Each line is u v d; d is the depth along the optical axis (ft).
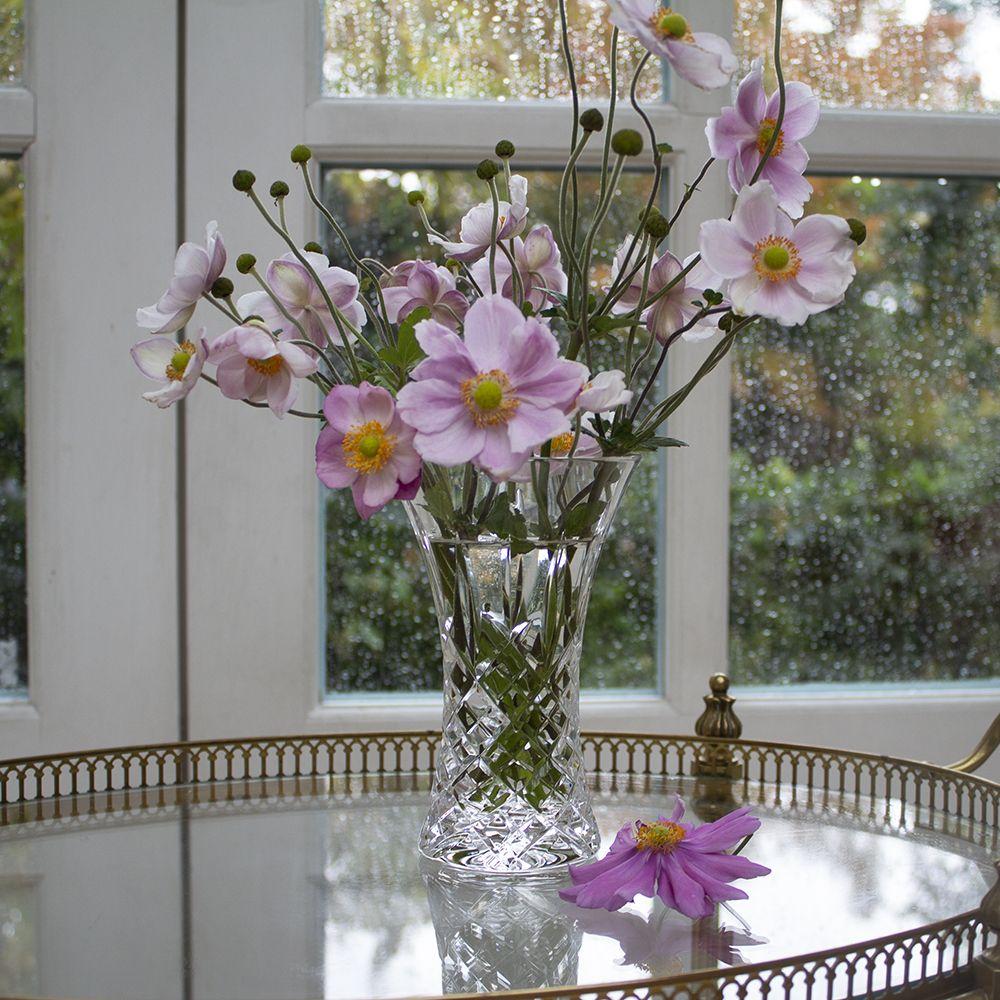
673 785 3.54
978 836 3.02
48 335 4.54
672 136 4.78
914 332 5.00
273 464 4.63
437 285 2.75
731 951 2.25
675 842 2.50
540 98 4.80
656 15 2.39
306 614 4.68
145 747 3.49
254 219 4.63
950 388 5.02
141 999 2.02
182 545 4.63
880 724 4.91
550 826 2.68
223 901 2.51
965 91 4.96
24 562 4.66
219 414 4.60
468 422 2.28
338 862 2.79
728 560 4.91
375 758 4.68
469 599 2.66
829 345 4.97
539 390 2.28
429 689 4.84
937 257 5.00
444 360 2.29
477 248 2.73
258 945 2.27
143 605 4.60
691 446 4.81
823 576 4.99
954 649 5.04
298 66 4.63
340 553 4.80
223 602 4.63
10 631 4.66
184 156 4.59
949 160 4.90
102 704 4.60
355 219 4.75
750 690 4.96
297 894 2.56
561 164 4.79
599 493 2.60
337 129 4.64
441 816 2.73
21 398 4.65
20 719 4.57
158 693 4.62
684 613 4.83
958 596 5.04
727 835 2.56
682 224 4.79
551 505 2.58
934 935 2.18
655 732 4.82
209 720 4.64
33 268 4.56
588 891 2.43
